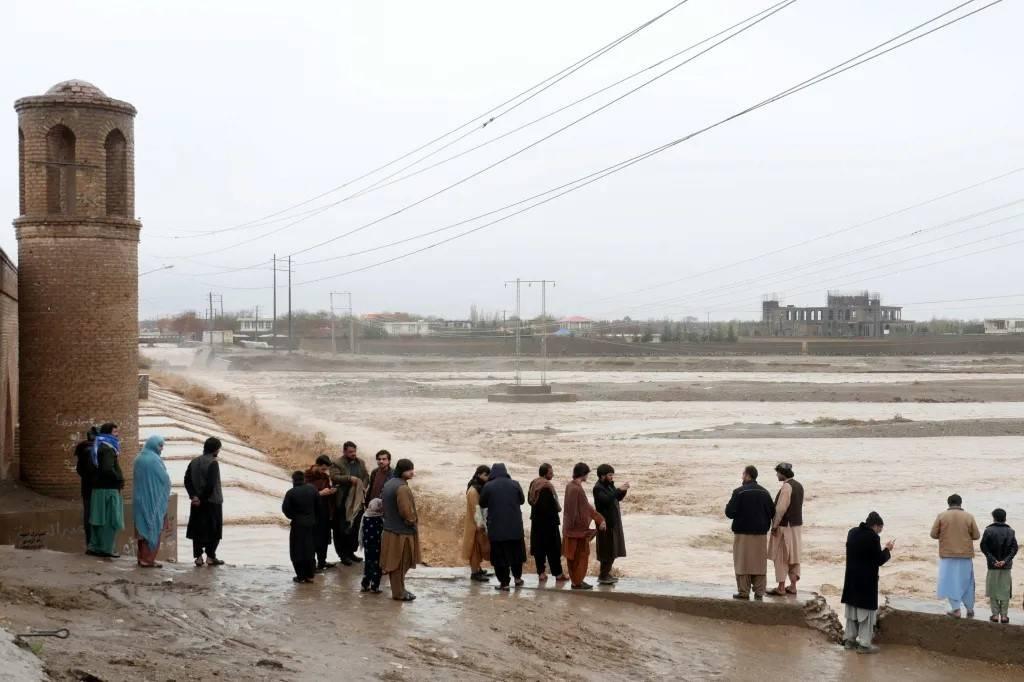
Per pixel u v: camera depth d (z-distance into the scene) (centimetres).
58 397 1997
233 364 13588
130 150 2109
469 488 1650
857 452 4809
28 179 2019
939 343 19000
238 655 1093
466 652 1230
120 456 2041
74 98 2012
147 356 14325
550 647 1318
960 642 1497
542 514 1625
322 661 1114
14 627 1072
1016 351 17975
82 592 1300
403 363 14225
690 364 13838
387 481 1489
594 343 19438
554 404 7900
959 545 1516
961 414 6844
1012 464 4366
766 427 5906
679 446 5084
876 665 1423
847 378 10994
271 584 1491
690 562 2447
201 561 1589
